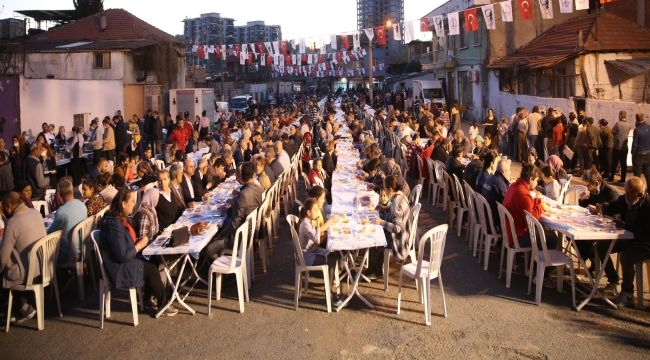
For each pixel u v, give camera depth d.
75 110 22.66
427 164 12.97
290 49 21.56
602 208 7.45
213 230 7.32
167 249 6.56
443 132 16.42
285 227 11.03
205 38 170.00
